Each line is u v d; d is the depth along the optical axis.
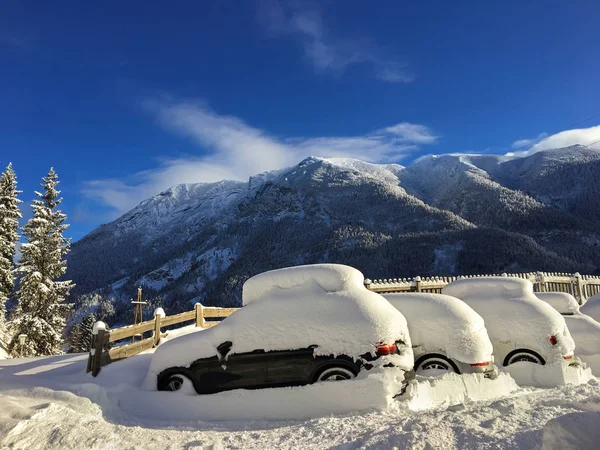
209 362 6.00
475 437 3.75
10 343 31.75
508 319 8.29
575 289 18.81
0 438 4.02
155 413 5.70
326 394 5.38
